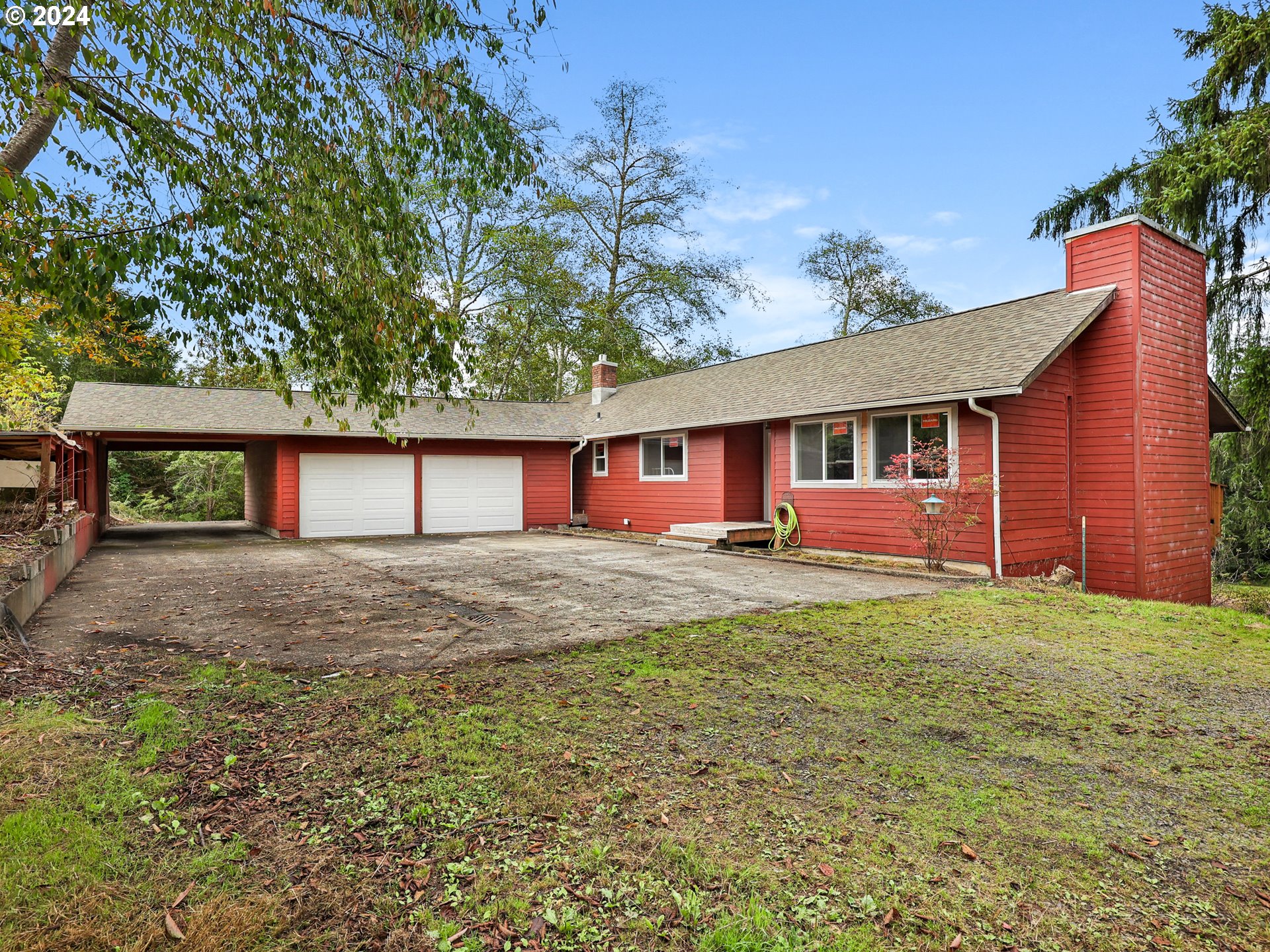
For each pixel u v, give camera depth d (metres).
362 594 8.60
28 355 16.12
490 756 3.64
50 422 15.28
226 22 4.67
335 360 5.40
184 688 4.68
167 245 4.14
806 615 7.20
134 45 4.21
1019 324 11.66
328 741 3.82
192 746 3.72
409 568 11.12
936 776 3.52
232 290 4.55
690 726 4.12
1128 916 2.44
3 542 8.73
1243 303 14.80
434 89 5.07
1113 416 11.10
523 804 3.16
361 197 5.09
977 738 4.02
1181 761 3.73
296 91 4.95
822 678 5.07
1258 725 4.27
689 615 7.24
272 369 5.02
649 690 4.77
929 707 4.50
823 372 14.29
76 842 2.74
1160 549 11.18
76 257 3.82
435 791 3.26
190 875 2.57
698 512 15.88
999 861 2.76
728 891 2.53
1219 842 2.93
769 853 2.79
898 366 12.50
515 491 19.42
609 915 2.40
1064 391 11.43
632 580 9.73
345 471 17.20
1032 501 10.79
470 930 2.31
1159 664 5.52
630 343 29.28
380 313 5.24
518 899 2.47
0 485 10.48
